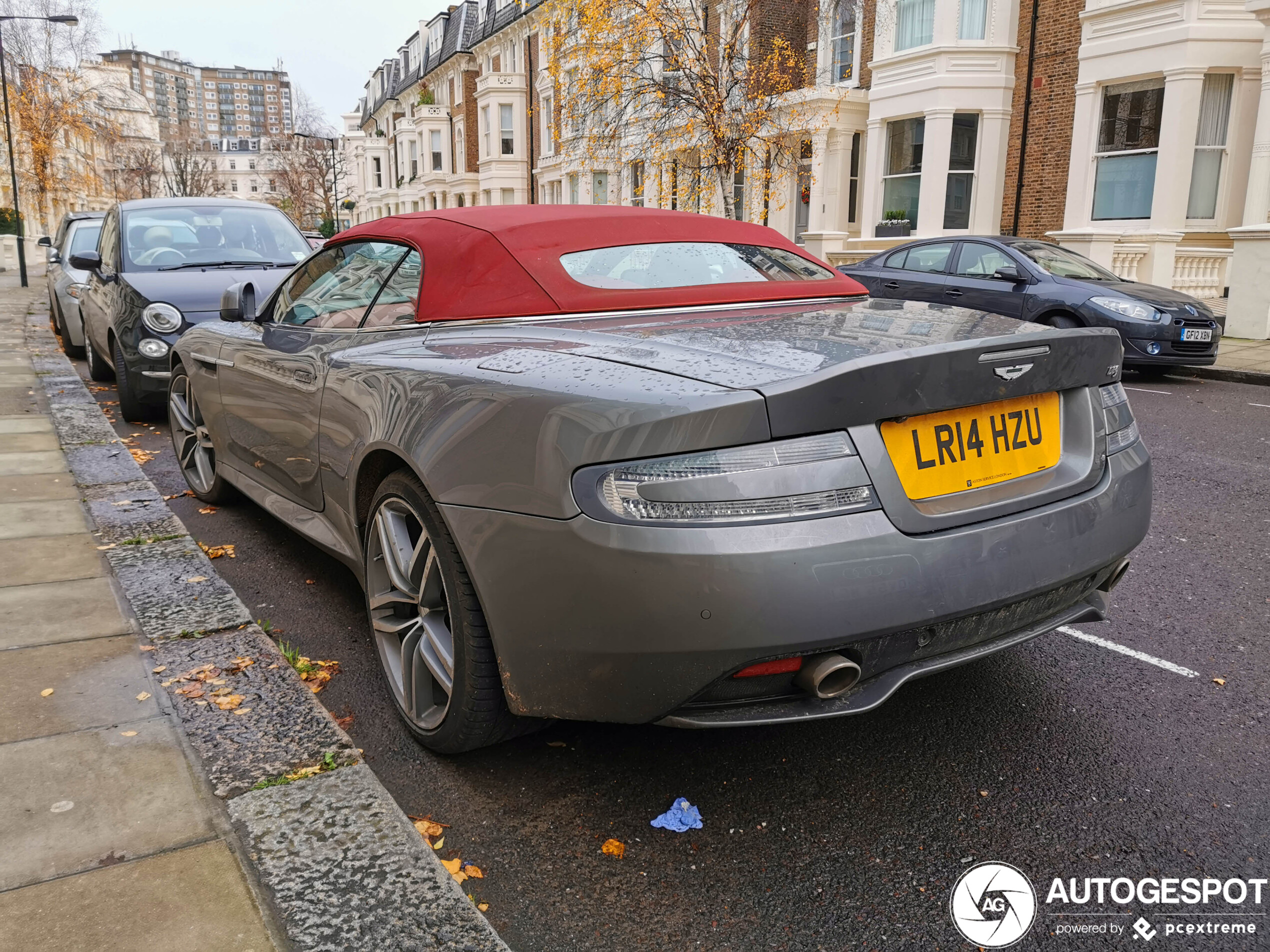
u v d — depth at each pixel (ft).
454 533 7.14
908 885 6.57
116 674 9.24
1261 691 9.49
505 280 9.11
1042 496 7.16
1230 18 45.70
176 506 16.37
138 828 6.76
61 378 29.14
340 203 250.78
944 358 6.48
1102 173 51.24
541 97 122.01
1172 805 7.51
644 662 6.22
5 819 6.82
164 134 318.04
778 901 6.40
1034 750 8.33
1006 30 54.75
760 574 5.93
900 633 6.38
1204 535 14.88
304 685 9.07
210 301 22.61
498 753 8.27
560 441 6.40
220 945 5.65
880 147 61.00
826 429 6.21
